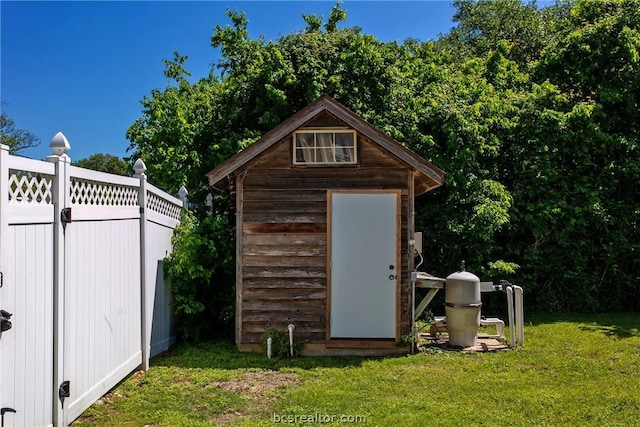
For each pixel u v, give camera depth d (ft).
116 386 16.78
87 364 14.06
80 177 13.58
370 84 32.99
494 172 32.45
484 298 31.22
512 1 71.31
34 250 11.27
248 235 22.34
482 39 66.33
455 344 22.48
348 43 34.27
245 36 36.91
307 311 22.24
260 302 22.29
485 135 31.37
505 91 35.40
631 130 32.65
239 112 32.76
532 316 30.19
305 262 22.29
